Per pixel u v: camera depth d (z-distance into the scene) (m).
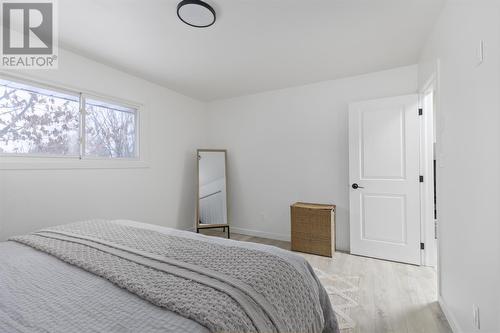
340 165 3.23
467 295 1.41
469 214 1.37
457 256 1.55
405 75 2.82
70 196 2.41
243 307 0.81
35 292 0.91
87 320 0.75
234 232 4.05
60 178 2.33
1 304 0.83
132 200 3.02
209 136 4.27
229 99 4.08
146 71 2.93
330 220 2.94
